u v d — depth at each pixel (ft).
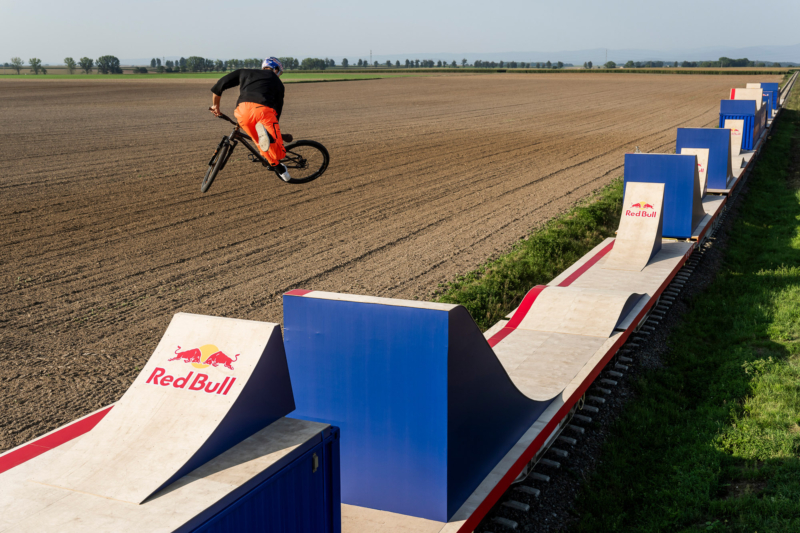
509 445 14.71
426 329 11.70
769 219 48.21
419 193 58.23
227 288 31.48
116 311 28.32
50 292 30.89
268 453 8.86
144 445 8.83
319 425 9.81
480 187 61.11
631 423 19.89
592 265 32.01
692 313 29.27
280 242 40.98
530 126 117.29
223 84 20.74
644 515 15.70
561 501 16.15
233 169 69.05
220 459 8.71
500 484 13.55
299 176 66.18
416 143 93.20
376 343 12.19
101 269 34.73
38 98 184.96
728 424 19.39
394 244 40.45
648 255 32.01
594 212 47.09
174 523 7.25
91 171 65.72
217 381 9.54
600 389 21.76
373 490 12.76
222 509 7.77
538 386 18.06
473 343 12.55
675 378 22.97
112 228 44.09
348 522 12.22
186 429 8.94
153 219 46.93
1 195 53.52
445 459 11.96
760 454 17.52
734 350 24.79
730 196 53.36
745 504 15.34
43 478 8.39
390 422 12.37
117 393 20.44
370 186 61.72
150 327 26.40
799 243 39.65
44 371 22.13
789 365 22.90
